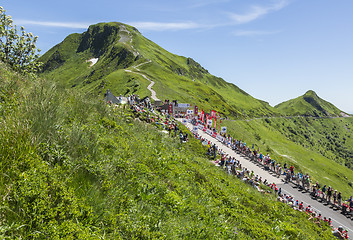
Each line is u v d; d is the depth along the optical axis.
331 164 134.75
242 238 6.46
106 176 4.31
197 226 5.18
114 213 3.69
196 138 35.75
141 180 5.36
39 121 4.11
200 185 9.16
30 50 12.09
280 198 19.58
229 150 40.12
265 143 133.00
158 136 12.85
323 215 22.81
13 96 4.60
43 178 3.09
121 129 8.22
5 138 3.21
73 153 4.27
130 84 121.62
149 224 4.10
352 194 91.69
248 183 20.92
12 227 2.42
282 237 8.68
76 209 3.14
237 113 165.50
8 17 11.80
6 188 2.71
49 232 2.60
